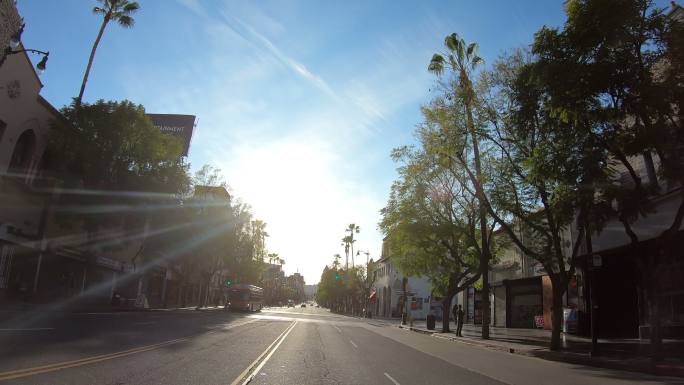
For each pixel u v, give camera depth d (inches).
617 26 534.9
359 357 623.5
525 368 598.2
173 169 1376.7
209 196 1854.1
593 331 714.8
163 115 2378.2
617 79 537.6
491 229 1243.8
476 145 1035.3
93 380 330.6
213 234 1913.1
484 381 465.1
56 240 1311.5
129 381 338.3
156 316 1225.4
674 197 828.0
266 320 1505.9
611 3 526.3
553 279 847.7
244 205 2346.2
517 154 831.7
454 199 1290.6
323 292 5492.1
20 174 1172.5
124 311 1349.7
